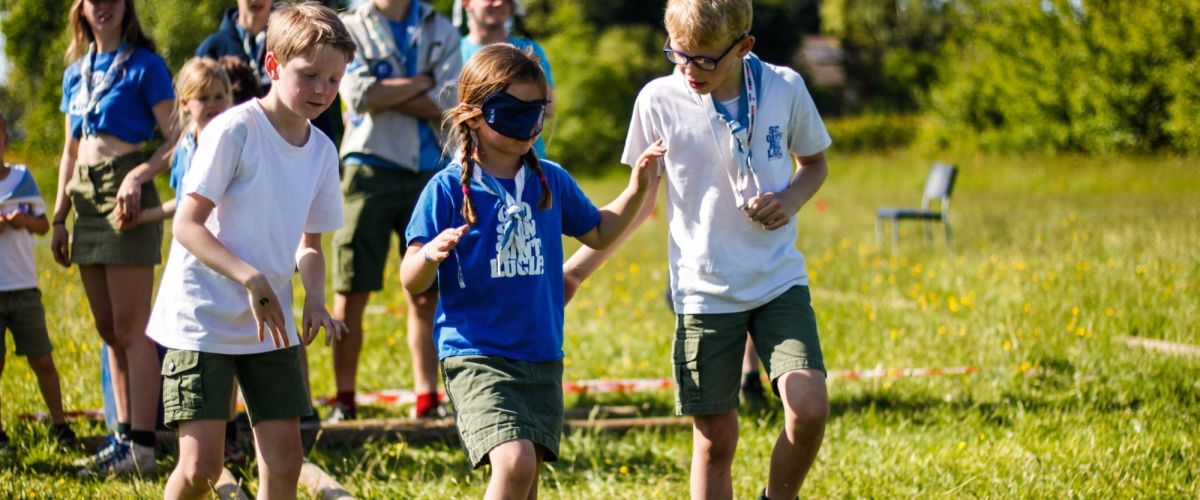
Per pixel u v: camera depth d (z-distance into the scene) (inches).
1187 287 483.8
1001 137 1707.7
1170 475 259.6
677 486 269.3
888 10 3659.0
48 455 288.7
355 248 328.5
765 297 219.1
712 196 221.1
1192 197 1039.6
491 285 193.3
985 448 290.2
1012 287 514.3
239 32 317.4
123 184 273.0
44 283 565.3
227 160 199.8
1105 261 578.6
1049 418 316.5
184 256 206.2
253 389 207.3
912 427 319.3
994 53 1758.1
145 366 279.9
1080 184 1291.8
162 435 295.4
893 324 464.1
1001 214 939.3
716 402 221.1
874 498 255.4
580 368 419.2
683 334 224.4
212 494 223.9
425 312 330.6
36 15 1146.0
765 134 221.1
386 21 329.4
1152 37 1489.9
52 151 1132.5
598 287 627.8
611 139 2146.9
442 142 227.1
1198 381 345.7
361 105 323.0
